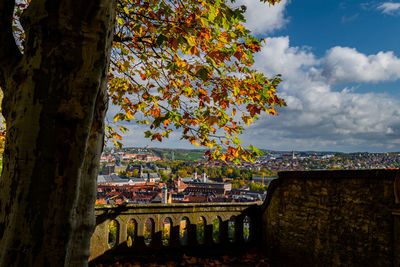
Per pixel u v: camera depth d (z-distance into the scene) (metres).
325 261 4.85
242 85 4.50
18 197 1.68
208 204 6.23
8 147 1.78
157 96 5.10
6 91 1.92
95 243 5.30
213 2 3.47
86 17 1.85
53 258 1.73
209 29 4.11
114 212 5.49
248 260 5.85
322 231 4.95
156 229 5.80
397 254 3.77
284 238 5.78
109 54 2.24
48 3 1.78
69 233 1.79
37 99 1.75
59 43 1.79
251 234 6.58
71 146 1.80
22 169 1.70
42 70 1.77
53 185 1.74
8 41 2.10
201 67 3.77
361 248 4.29
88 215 2.34
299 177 5.45
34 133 1.72
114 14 2.24
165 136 4.79
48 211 1.72
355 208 4.43
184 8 4.45
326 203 4.91
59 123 1.77
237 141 4.50
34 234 1.68
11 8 2.13
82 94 1.84
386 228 3.96
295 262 5.47
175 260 5.67
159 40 3.69
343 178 4.63
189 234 6.04
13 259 1.64
